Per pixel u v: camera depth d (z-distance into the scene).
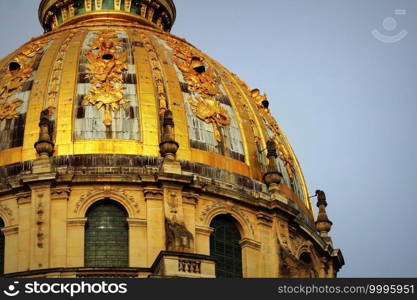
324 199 117.56
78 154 108.25
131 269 102.25
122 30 120.94
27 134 109.88
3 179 107.62
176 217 105.62
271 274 108.12
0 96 113.31
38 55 117.00
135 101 111.62
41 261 103.81
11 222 106.00
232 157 111.69
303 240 112.69
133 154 108.56
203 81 115.56
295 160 118.69
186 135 110.56
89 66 114.12
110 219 106.50
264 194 110.56
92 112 110.62
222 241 108.06
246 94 118.62
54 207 105.62
